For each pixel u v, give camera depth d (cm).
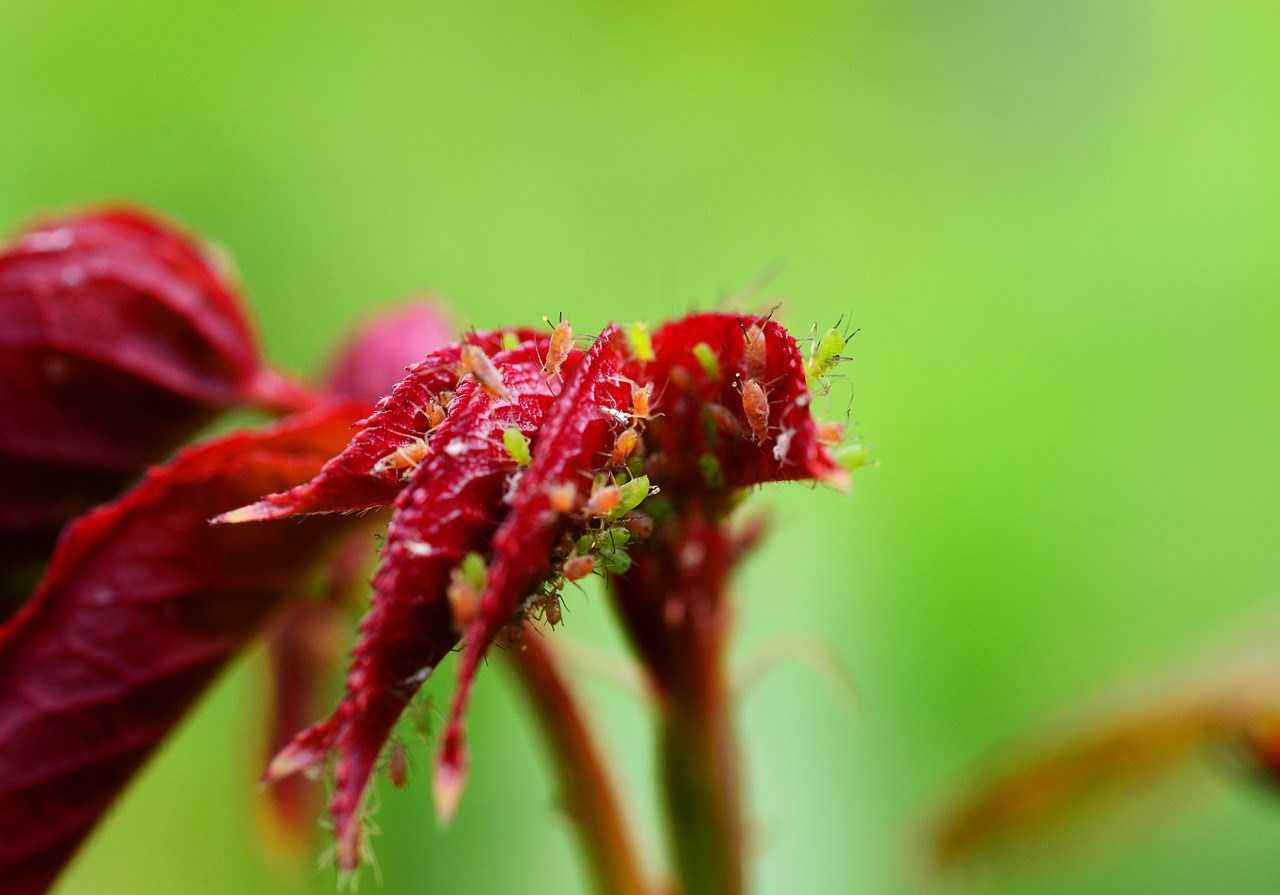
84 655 17
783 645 19
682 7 43
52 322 18
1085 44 43
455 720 15
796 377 16
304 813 22
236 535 18
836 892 28
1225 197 42
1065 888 32
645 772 28
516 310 41
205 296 19
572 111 43
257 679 23
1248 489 38
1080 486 37
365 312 39
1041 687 33
